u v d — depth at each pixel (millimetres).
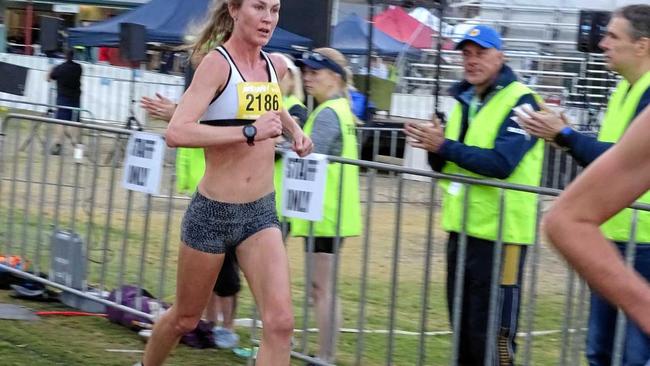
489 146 5570
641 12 4961
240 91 4992
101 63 25656
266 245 4973
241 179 4984
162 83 22266
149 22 18578
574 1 22422
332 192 6141
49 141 7992
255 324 6512
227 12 5176
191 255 5078
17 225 8492
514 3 22922
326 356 6281
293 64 7223
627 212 4828
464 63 5766
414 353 7113
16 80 11625
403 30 22250
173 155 7656
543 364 7000
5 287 8383
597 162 2152
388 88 19234
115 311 7410
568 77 21406
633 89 4980
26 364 6285
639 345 4832
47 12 29781
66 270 7781
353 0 23297
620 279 2100
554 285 8773
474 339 5719
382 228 11531
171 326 5305
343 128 6410
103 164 7566
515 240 5480
